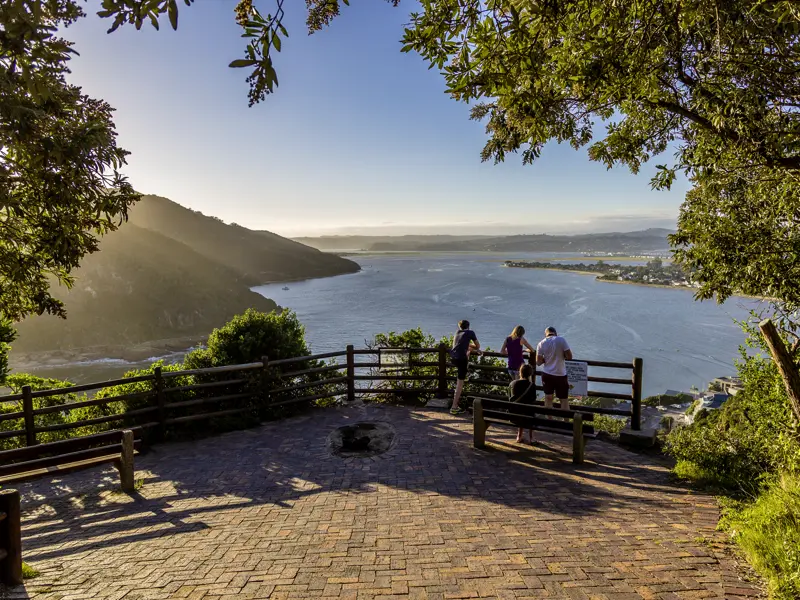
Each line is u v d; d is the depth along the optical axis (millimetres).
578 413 5969
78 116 3551
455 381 9391
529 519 4375
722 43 3246
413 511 4621
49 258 3955
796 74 3270
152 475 5938
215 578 3414
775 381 5203
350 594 3152
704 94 3521
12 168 3342
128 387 7840
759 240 4855
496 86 2455
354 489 5262
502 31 2246
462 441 6809
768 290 5008
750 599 3008
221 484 5559
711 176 4703
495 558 3619
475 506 4715
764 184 4484
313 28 2615
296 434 7348
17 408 9273
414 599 3072
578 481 5410
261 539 4086
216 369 7621
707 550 3727
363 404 9062
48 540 4211
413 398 9344
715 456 5465
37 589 3289
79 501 5191
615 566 3467
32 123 2996
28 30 2020
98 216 3711
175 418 7328
